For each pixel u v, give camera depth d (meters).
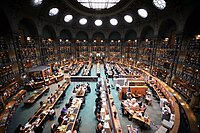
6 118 10.41
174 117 9.73
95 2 26.03
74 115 10.36
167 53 20.47
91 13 29.50
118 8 27.33
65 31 34.62
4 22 15.38
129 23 31.22
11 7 15.55
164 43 21.92
